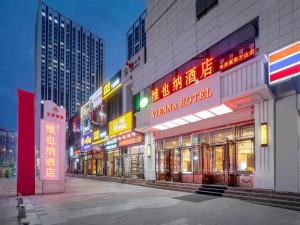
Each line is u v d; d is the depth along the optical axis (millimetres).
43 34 154500
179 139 22406
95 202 14602
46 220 10383
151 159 25266
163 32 25562
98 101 40969
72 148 58688
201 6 20656
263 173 14195
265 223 9289
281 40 14141
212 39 19406
